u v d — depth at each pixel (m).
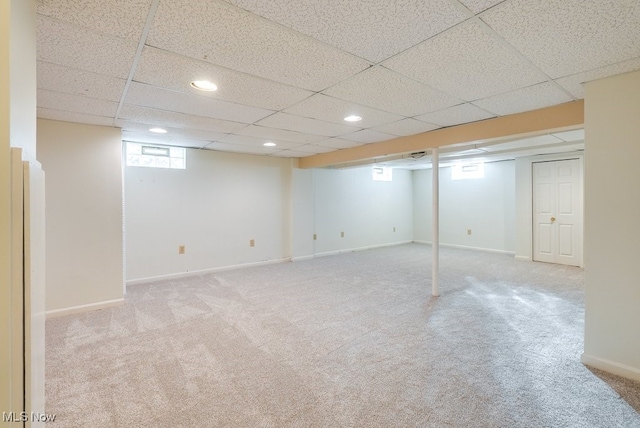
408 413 1.79
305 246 6.46
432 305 3.60
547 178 5.89
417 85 2.28
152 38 1.60
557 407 1.83
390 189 8.41
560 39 1.63
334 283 4.56
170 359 2.39
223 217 5.39
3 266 0.80
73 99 2.57
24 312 0.85
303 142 4.53
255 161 5.77
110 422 1.71
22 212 0.84
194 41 1.63
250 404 1.87
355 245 7.58
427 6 1.33
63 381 2.09
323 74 2.07
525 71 2.04
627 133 2.08
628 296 2.11
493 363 2.32
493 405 1.85
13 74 0.85
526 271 5.25
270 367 2.28
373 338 2.75
